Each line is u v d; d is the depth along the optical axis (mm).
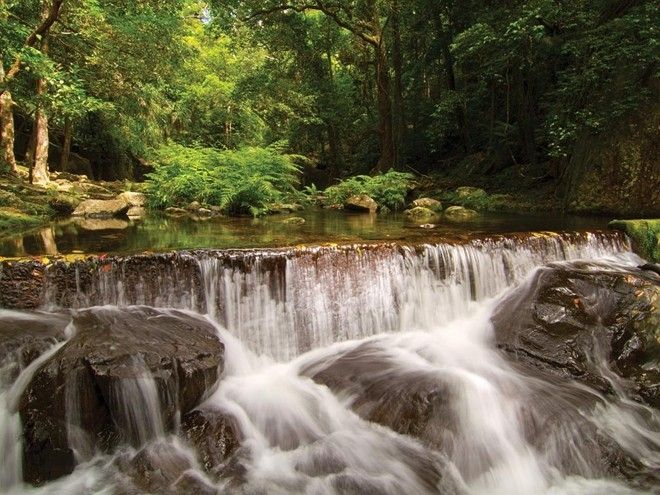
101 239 7219
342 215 11203
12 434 3957
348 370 5098
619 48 9719
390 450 4285
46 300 4941
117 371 3971
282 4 18766
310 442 4344
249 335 5430
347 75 27359
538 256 6781
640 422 4777
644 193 9938
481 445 4332
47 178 13812
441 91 20453
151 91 20000
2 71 11547
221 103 27656
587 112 10508
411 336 5867
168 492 3756
